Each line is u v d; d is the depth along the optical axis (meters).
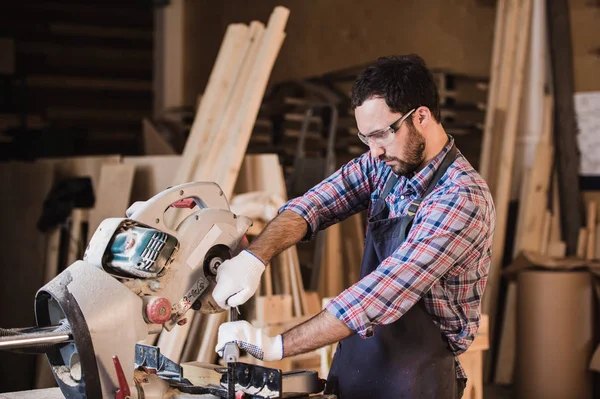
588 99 5.11
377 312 1.88
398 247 2.01
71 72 7.23
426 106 1.98
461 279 2.01
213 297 1.95
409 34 6.08
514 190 5.22
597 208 5.09
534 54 5.20
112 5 7.39
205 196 2.02
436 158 2.04
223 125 4.27
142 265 1.80
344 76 6.01
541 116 5.17
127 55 7.44
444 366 2.04
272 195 4.01
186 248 1.92
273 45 4.34
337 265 4.87
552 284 4.51
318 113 5.80
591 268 4.62
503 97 5.10
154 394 1.92
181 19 7.47
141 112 7.43
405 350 2.03
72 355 1.87
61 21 7.22
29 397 2.08
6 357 4.59
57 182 5.11
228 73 4.48
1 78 6.88
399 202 2.12
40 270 5.01
